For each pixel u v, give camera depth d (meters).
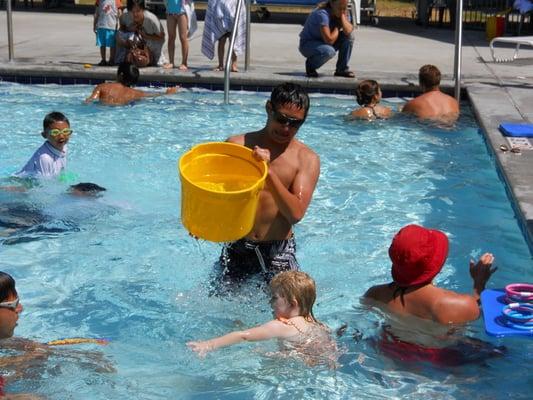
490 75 11.84
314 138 8.75
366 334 4.30
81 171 7.36
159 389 3.81
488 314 3.78
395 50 15.06
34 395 3.68
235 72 11.67
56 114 6.78
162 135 8.82
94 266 5.35
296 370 3.95
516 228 6.11
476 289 4.50
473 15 22.27
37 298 4.86
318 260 5.50
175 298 4.83
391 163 7.86
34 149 8.09
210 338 4.33
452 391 3.80
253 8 21.36
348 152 8.23
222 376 3.91
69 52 13.73
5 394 3.68
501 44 16.47
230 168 4.40
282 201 4.36
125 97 10.30
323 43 11.32
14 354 4.02
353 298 4.86
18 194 6.46
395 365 4.02
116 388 3.79
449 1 19.88
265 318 4.48
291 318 4.18
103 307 4.74
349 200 6.78
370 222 6.28
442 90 10.73
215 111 10.06
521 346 4.18
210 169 4.40
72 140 8.45
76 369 3.94
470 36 18.02
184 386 3.84
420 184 7.22
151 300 4.82
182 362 4.05
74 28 17.56
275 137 4.51
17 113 9.67
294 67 12.62
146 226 6.06
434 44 16.20
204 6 23.00
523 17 17.50
